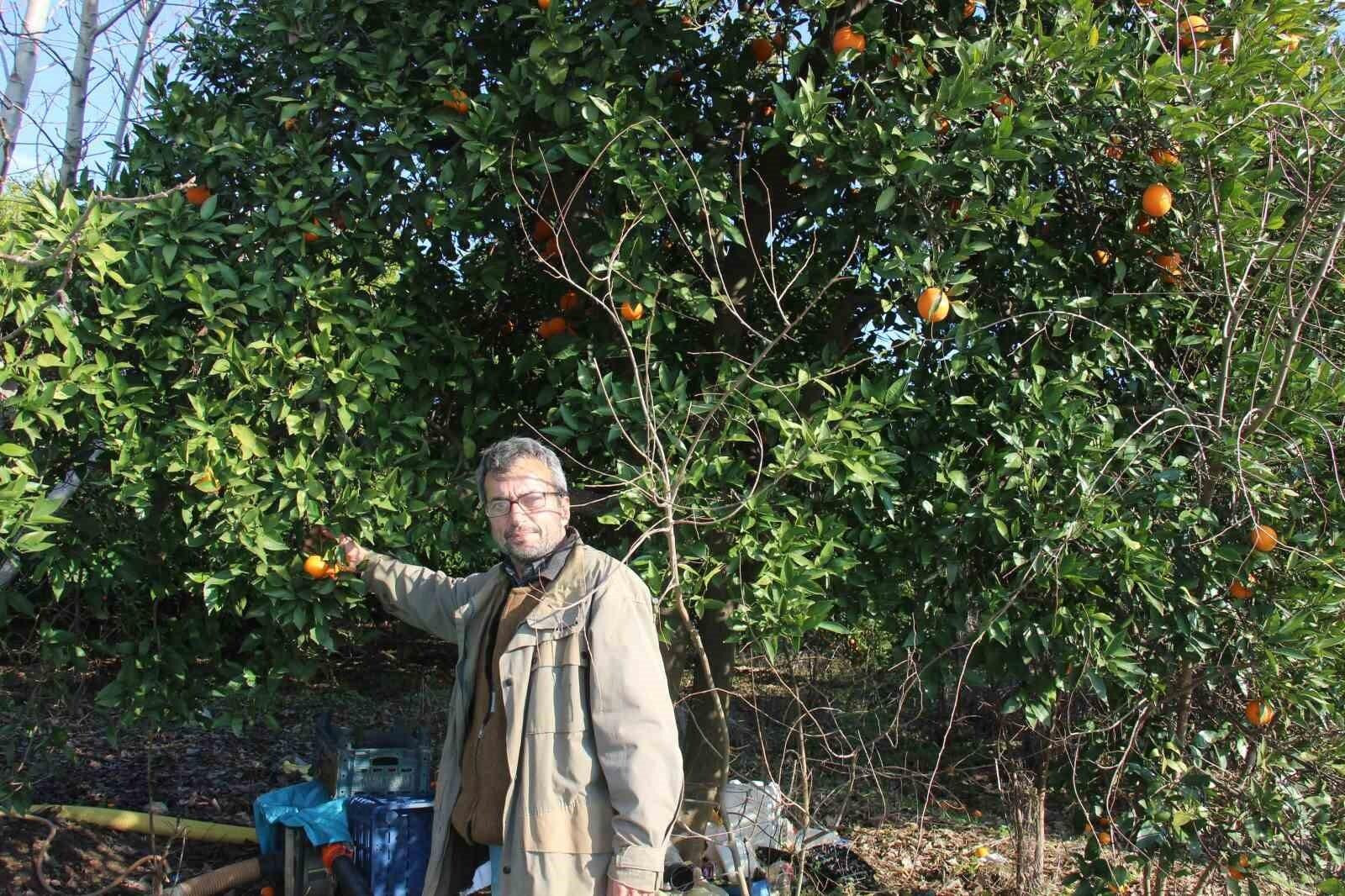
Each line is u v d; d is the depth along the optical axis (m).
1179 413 3.26
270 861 4.18
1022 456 3.12
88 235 2.90
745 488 3.29
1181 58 3.29
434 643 9.44
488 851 2.59
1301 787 3.56
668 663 4.15
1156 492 3.22
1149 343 3.51
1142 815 3.48
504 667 2.34
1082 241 3.54
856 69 3.38
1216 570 3.28
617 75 3.39
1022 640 3.24
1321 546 3.27
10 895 4.28
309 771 6.13
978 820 5.29
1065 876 4.70
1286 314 3.31
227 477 2.98
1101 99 3.18
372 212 3.31
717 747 4.16
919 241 3.14
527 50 3.57
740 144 3.72
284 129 3.49
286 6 3.46
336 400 3.17
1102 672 3.27
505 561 2.58
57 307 2.96
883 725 3.95
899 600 3.44
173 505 3.35
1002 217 3.10
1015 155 2.96
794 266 3.93
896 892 4.34
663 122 3.58
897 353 3.69
